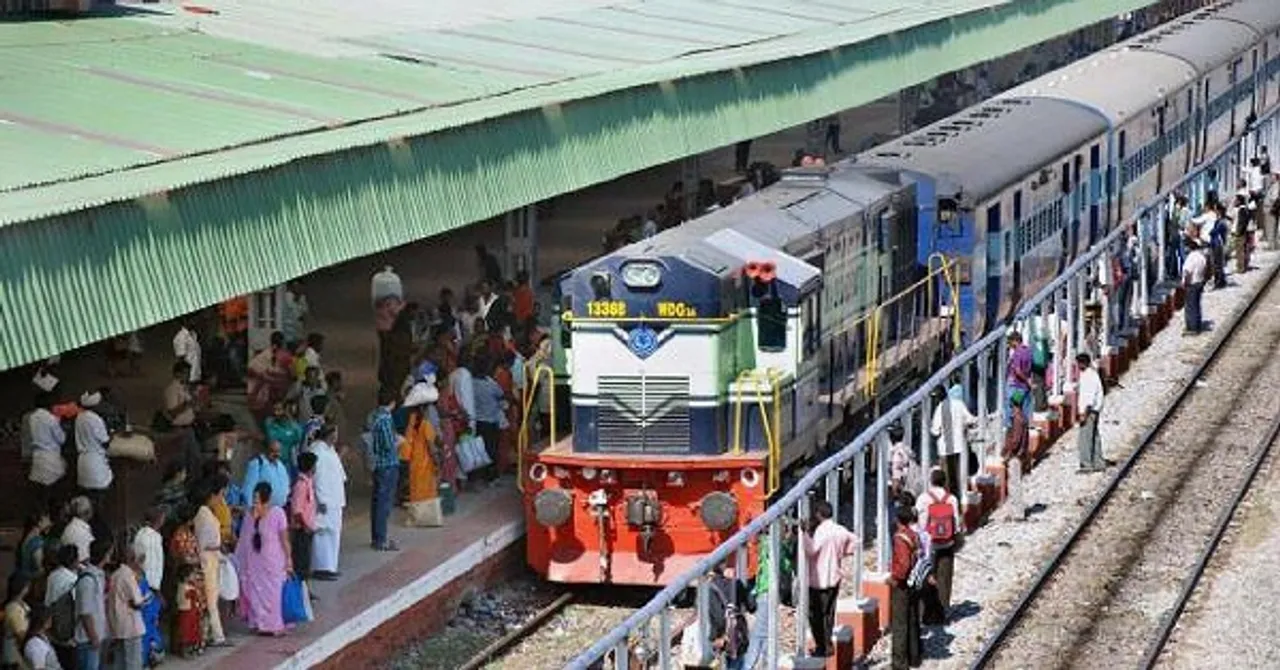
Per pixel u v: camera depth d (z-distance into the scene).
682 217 49.66
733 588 26.27
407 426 33.19
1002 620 30.95
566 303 32.56
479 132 33.19
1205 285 57.12
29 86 34.56
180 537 26.91
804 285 33.06
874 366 37.47
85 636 24.98
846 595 30.59
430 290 50.56
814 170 38.44
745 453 32.06
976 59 62.41
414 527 33.00
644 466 31.69
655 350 31.94
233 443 30.83
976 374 41.91
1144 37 70.00
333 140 30.38
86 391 39.03
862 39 52.62
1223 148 66.88
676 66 45.41
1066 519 36.38
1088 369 39.06
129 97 34.66
